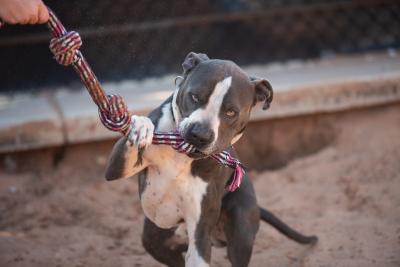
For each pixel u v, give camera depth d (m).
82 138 9.26
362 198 8.39
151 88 10.41
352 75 10.19
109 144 9.62
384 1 11.09
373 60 11.18
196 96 5.12
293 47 11.37
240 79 5.24
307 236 7.15
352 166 9.24
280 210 8.38
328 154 9.73
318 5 11.02
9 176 9.08
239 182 5.56
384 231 7.47
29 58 10.37
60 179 9.15
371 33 11.66
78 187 8.94
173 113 5.49
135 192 8.95
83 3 10.29
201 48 11.03
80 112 9.31
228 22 11.00
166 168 5.49
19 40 10.01
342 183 8.90
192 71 5.36
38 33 10.38
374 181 8.82
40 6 4.90
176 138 5.20
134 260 7.19
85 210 8.35
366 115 10.23
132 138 5.05
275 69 11.03
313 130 10.13
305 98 9.83
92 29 10.30
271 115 9.76
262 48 11.26
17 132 9.00
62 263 7.01
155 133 5.25
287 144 10.09
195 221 5.62
